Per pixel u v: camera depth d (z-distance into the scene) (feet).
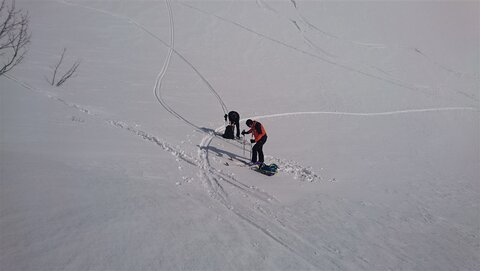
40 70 56.29
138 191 18.95
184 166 29.04
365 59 109.91
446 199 35.19
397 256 21.17
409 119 72.69
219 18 116.67
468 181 42.45
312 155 43.34
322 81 87.86
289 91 77.15
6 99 34.94
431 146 57.36
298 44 111.04
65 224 13.55
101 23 94.73
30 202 14.33
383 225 25.85
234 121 43.45
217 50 95.20
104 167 22.13
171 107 52.80
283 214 24.16
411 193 35.47
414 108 80.79
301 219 23.94
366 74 99.09
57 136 27.12
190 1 124.26
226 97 65.46
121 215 15.51
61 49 71.72
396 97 86.43
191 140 38.73
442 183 40.42
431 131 66.80
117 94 53.67
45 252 11.69
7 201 13.89
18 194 14.66
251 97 68.54
